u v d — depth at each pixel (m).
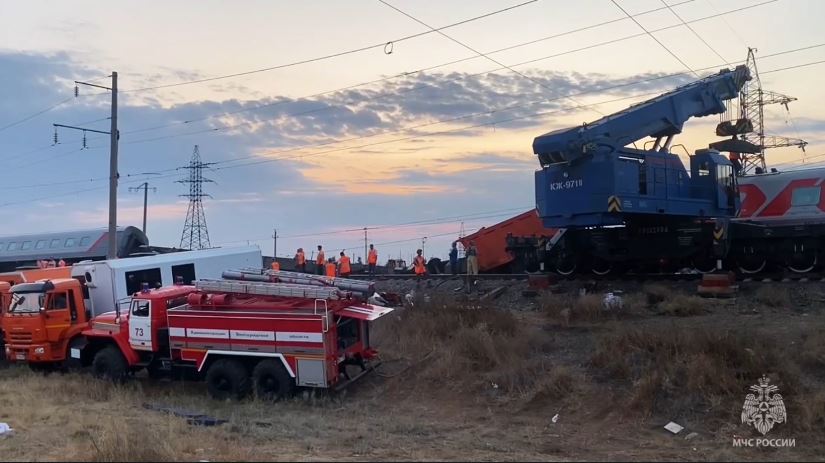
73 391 17.00
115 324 18.06
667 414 12.70
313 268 44.53
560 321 19.02
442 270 37.38
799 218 23.78
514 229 32.78
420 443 11.79
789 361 13.50
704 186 24.52
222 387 16.27
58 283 20.27
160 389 17.61
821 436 11.31
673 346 14.50
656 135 24.86
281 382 15.54
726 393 12.75
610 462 10.55
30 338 20.02
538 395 14.33
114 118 34.28
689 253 23.22
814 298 19.08
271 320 15.63
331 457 10.24
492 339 17.09
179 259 24.53
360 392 16.36
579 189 22.06
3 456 10.09
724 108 26.47
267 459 9.74
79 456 9.80
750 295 20.02
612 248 24.56
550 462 10.24
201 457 9.67
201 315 16.38
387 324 19.83
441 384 15.86
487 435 12.61
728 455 10.76
